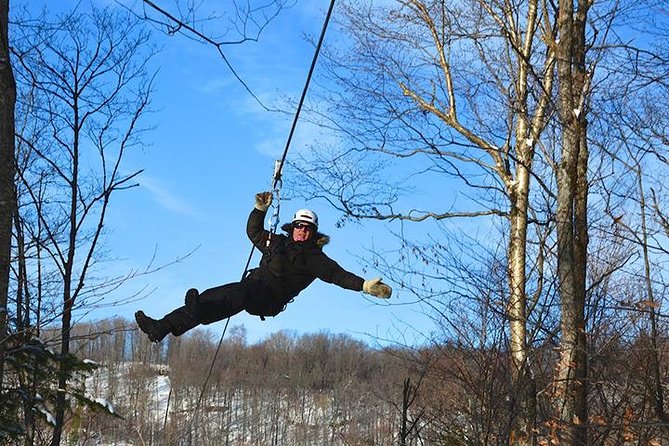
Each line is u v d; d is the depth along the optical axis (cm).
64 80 1108
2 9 667
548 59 1255
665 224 969
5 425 917
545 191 1132
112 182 1065
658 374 924
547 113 1197
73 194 1060
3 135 669
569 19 984
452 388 1058
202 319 717
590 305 959
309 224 718
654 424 842
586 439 888
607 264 1023
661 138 1016
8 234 673
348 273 697
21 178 1073
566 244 937
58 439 1032
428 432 1048
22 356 947
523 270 1231
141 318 696
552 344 946
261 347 6066
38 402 975
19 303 988
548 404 959
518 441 899
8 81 673
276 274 714
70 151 1085
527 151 1330
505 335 945
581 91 968
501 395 915
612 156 1012
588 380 912
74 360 991
